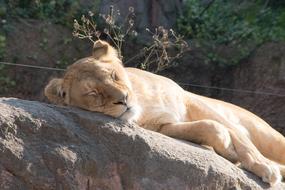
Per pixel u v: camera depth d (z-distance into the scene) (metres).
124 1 21.78
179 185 9.02
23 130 8.51
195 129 10.10
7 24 20.33
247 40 22.58
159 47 19.98
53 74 20.16
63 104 9.77
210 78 21.94
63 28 20.95
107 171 8.77
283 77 21.12
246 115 11.62
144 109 10.31
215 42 22.50
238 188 9.41
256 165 9.85
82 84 9.45
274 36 22.50
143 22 22.03
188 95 11.03
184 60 21.67
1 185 8.20
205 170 9.16
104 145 8.87
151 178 8.92
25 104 8.84
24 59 19.95
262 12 24.20
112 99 9.26
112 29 19.09
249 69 21.78
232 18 24.03
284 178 10.66
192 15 23.58
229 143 10.09
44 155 8.48
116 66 9.78
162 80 10.91
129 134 8.98
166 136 9.62
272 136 11.52
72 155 8.59
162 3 22.55
